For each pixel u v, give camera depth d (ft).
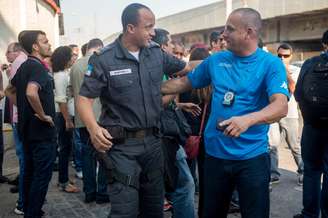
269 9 95.86
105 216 14.97
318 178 13.51
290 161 22.61
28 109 13.11
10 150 24.00
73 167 22.18
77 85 15.64
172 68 10.49
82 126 15.69
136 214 9.78
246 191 9.17
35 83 12.69
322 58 12.53
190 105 12.35
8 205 16.11
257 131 9.12
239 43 8.89
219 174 9.41
